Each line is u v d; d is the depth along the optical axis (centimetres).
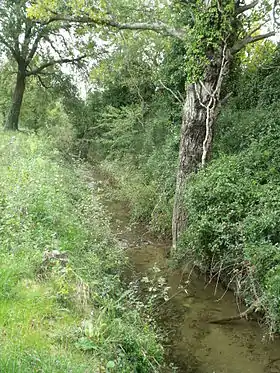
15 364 330
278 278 548
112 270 728
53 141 2084
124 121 1823
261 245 628
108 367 386
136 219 1159
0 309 434
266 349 563
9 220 630
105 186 1484
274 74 1164
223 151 978
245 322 627
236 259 680
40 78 2681
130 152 1820
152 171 1383
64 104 2677
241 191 728
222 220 714
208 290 737
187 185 861
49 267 543
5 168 1019
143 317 601
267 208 670
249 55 1325
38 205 739
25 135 2233
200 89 878
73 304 489
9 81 2909
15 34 2239
